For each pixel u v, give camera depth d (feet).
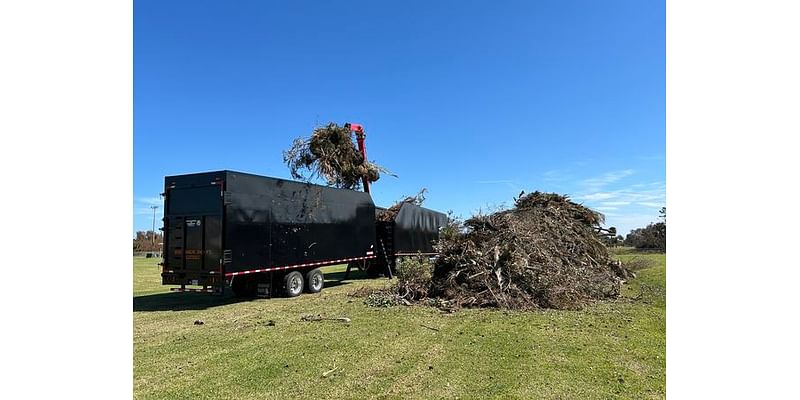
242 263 33.94
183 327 25.85
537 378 16.22
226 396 14.89
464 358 18.76
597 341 21.56
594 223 50.03
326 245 43.24
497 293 32.35
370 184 56.54
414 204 61.41
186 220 34.24
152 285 50.29
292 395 14.93
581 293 34.24
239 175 34.01
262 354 19.72
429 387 15.46
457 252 36.58
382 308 31.24
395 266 55.21
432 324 25.75
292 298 37.83
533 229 39.04
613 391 14.98
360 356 19.19
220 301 36.50
